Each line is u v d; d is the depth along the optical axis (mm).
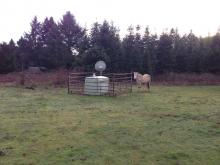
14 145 9992
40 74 36500
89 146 9914
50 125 12891
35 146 9891
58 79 31125
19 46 60438
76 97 22031
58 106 17938
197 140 10719
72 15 58000
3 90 25703
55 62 52344
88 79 23672
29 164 8312
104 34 38812
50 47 54875
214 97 22844
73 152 9289
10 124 13055
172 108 17484
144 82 27766
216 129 12414
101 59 37156
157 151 9469
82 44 39688
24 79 31125
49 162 8461
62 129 12180
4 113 15602
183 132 11820
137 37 39688
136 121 13812
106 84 24000
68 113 15711
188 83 34250
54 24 59438
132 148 9758
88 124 13109
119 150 9539
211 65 38781
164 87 30453
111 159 8750
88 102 19719
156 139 10789
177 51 39219
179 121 13930
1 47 44875
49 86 28938
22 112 15906
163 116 15094
